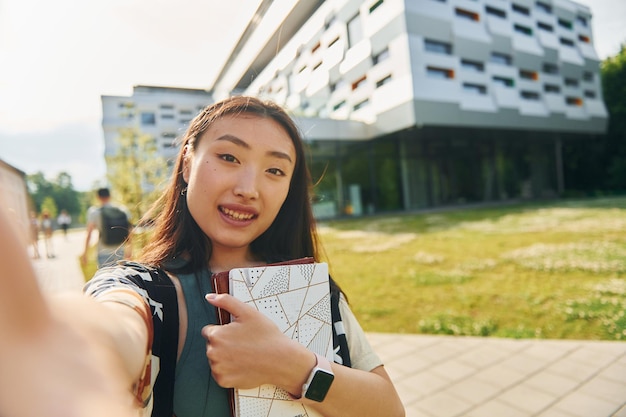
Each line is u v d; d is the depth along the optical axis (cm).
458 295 420
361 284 487
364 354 89
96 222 208
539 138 923
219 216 79
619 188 952
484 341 309
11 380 20
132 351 42
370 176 1376
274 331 64
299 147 100
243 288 70
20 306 22
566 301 363
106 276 69
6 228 24
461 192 1619
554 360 262
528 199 1416
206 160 79
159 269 76
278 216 105
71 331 27
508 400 223
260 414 63
